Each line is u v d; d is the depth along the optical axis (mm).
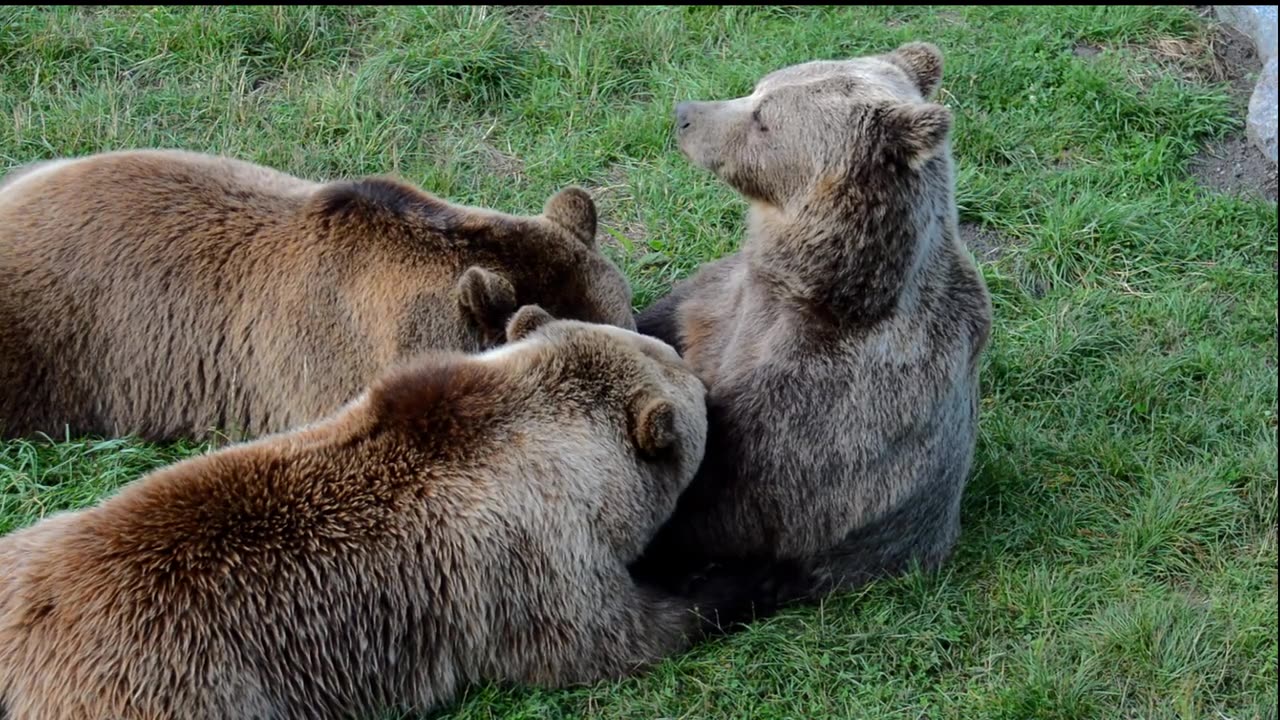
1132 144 8969
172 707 4539
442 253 6082
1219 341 7770
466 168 8422
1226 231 8477
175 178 6363
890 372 5762
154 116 8391
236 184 6418
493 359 5379
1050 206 8508
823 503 5867
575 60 9141
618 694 5266
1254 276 8195
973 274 6074
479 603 5055
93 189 6281
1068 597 5938
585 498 5203
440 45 8977
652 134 8648
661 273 7816
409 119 8625
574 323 5625
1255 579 6219
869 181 5531
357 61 9086
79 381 6223
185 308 6191
